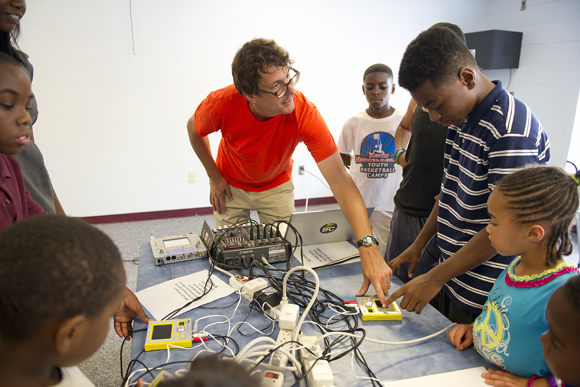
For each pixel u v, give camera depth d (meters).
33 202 0.99
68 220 0.48
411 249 1.37
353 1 3.81
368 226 1.25
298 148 4.04
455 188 1.17
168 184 3.70
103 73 3.28
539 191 0.75
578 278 0.59
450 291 1.19
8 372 0.48
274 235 1.46
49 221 0.47
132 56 3.31
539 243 0.78
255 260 1.28
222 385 0.31
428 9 4.05
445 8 4.09
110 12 3.18
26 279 0.42
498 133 0.96
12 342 0.45
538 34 3.50
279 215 1.83
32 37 3.05
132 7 3.21
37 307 0.43
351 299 1.14
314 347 0.88
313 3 3.70
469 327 0.96
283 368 0.81
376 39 3.99
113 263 0.49
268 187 1.79
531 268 0.81
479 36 3.59
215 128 1.57
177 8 3.33
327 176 1.41
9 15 0.88
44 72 3.13
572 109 3.26
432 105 1.01
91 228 0.50
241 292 1.17
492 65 3.57
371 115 2.31
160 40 3.36
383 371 0.85
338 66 3.94
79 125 3.32
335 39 3.86
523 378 0.80
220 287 1.20
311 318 1.05
